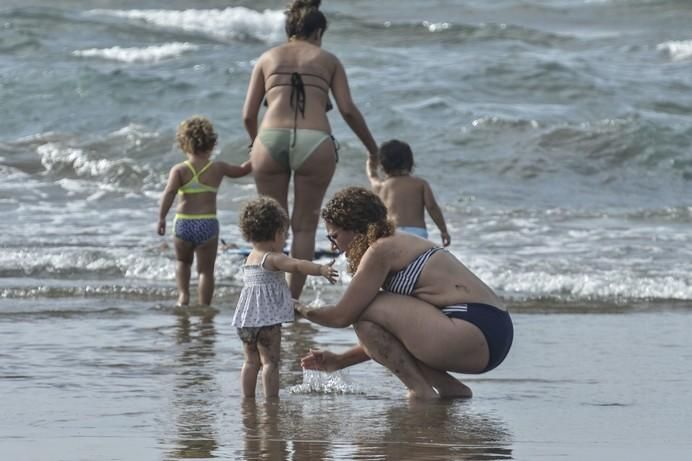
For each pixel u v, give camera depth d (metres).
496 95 66.31
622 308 28.12
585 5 115.94
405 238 17.69
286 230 18.19
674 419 16.47
